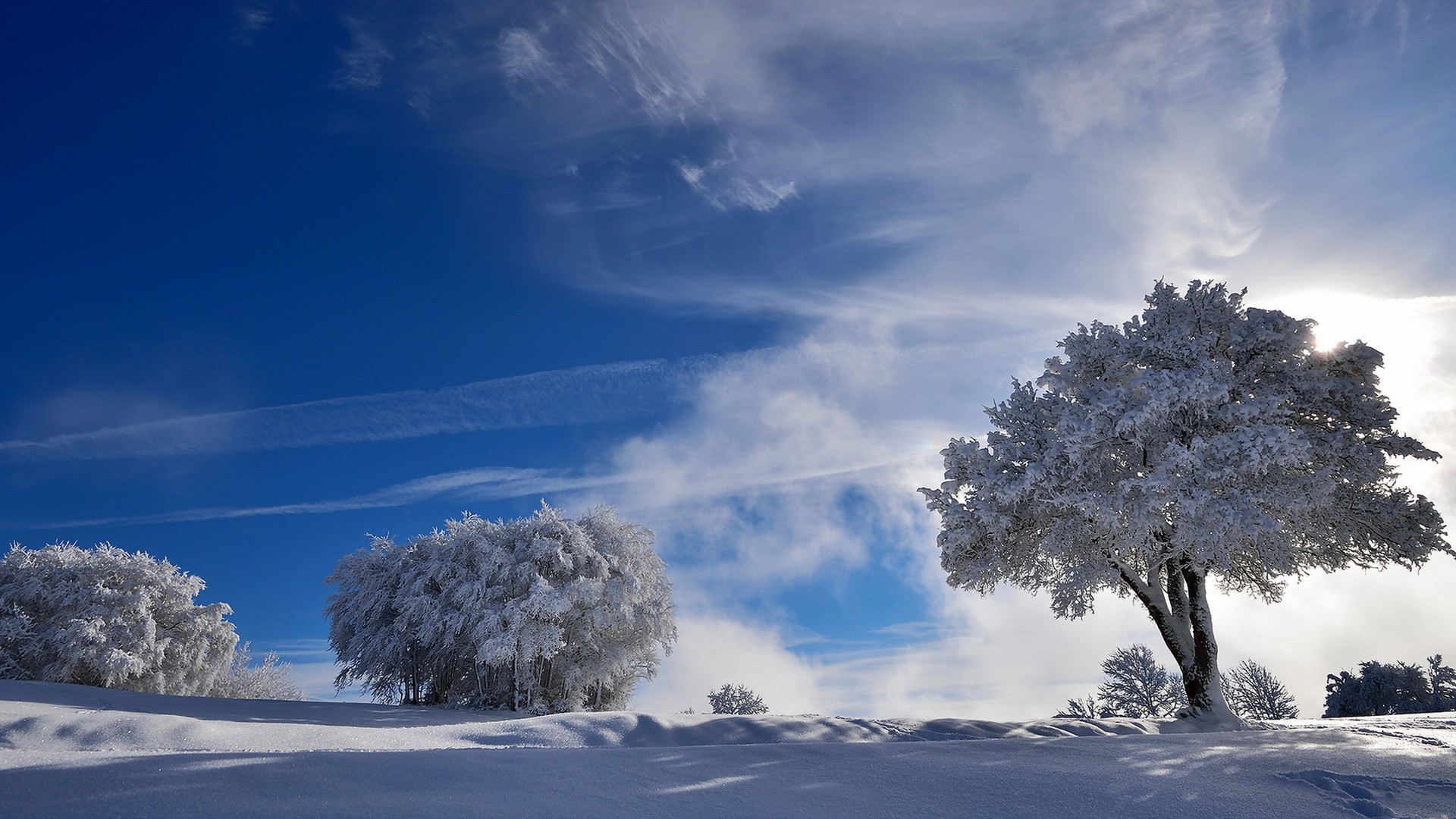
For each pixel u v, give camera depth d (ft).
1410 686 77.00
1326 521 54.80
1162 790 19.02
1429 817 17.06
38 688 49.44
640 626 85.66
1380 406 53.67
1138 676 86.63
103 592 79.71
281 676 102.94
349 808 13.73
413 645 84.99
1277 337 53.78
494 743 32.60
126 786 14.17
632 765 19.84
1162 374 49.70
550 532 85.10
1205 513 46.70
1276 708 88.28
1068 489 51.47
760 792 17.57
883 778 19.69
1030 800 17.84
